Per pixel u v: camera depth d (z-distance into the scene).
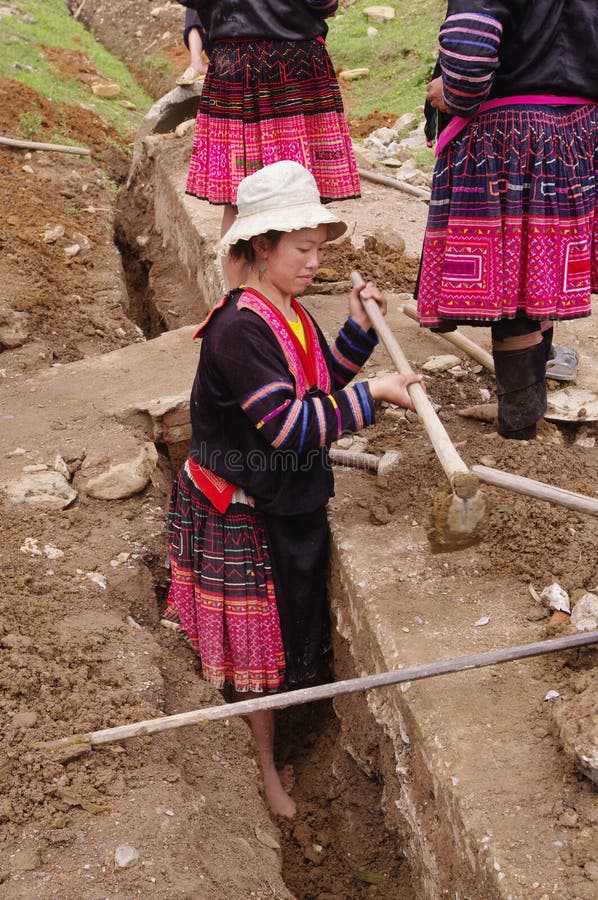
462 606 3.08
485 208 3.14
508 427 3.71
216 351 2.94
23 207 7.51
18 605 3.28
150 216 8.56
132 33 14.41
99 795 2.66
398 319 5.10
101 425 4.33
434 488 3.62
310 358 3.13
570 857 2.25
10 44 11.59
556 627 2.88
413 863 2.87
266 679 3.43
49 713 2.87
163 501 4.08
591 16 3.03
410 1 13.14
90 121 10.27
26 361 5.26
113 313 6.40
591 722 2.34
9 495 3.87
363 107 10.70
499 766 2.51
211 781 2.97
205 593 3.32
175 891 2.40
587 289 3.28
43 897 2.34
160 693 3.10
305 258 2.92
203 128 4.50
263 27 4.23
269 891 2.62
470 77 2.90
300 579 3.37
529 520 3.34
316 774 3.66
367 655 3.15
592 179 3.21
